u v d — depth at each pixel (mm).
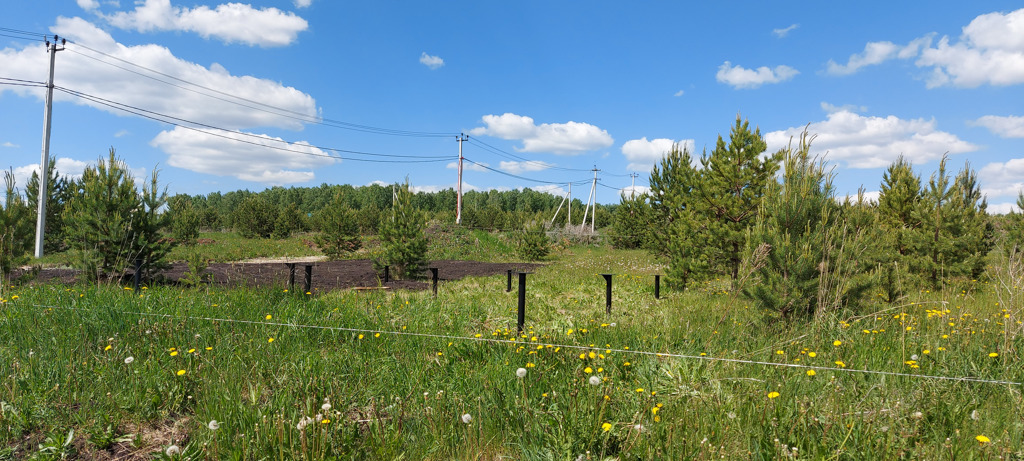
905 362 4473
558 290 11719
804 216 6652
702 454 2898
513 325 7383
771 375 4168
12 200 9414
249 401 3770
